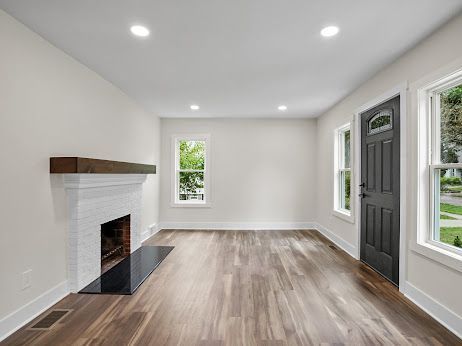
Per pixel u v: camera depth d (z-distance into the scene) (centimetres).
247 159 616
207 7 208
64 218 278
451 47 223
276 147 618
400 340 205
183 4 204
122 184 382
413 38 254
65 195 279
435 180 259
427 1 199
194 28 239
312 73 344
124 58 300
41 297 246
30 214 236
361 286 304
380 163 342
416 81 265
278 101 473
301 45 269
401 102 289
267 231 593
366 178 379
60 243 272
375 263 353
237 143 616
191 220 616
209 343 200
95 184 311
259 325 224
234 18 223
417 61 265
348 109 436
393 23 229
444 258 227
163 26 235
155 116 576
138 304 261
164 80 371
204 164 620
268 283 311
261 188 618
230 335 210
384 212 332
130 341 202
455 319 216
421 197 264
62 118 280
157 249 449
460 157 233
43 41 254
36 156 243
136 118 478
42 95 252
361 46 271
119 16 220
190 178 628
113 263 378
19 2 200
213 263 381
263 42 264
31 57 239
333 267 365
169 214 616
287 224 616
